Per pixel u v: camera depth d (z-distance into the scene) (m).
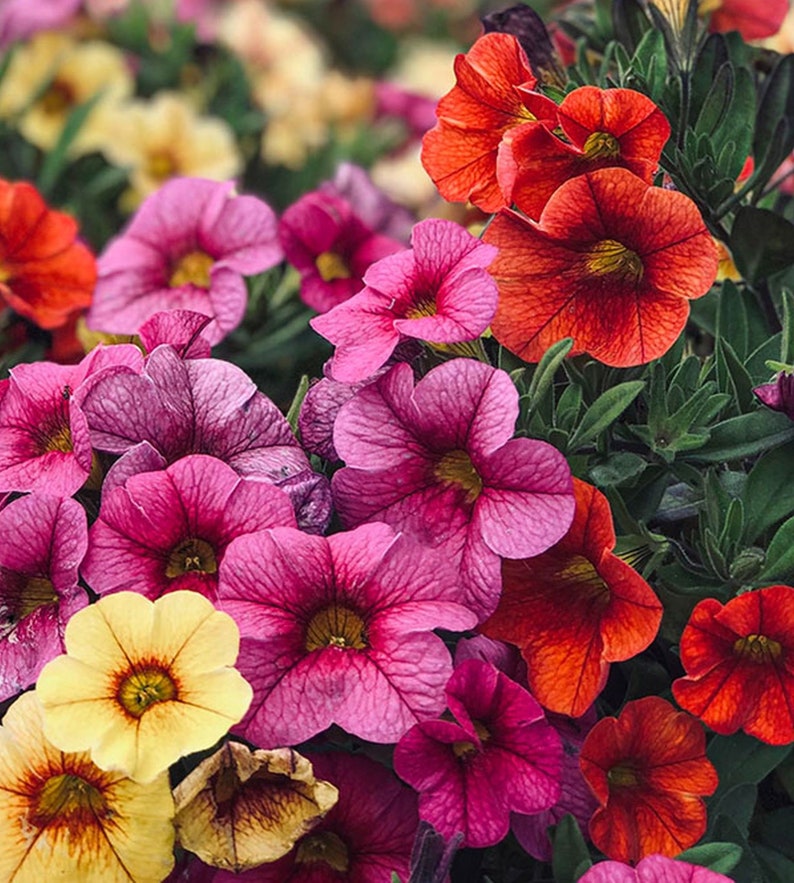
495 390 0.21
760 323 0.28
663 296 0.22
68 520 0.21
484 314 0.21
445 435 0.21
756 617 0.20
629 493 0.23
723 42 0.28
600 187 0.21
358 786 0.21
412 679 0.20
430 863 0.19
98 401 0.21
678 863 0.19
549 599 0.21
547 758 0.20
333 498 0.22
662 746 0.21
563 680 0.21
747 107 0.28
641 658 0.23
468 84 0.23
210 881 0.21
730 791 0.22
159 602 0.19
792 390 0.22
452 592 0.20
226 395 0.22
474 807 0.20
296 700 0.20
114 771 0.19
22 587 0.21
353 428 0.21
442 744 0.20
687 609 0.22
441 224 0.22
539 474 0.20
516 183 0.22
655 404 0.22
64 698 0.19
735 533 0.22
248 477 0.22
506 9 0.27
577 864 0.20
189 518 0.21
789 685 0.20
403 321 0.21
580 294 0.22
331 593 0.21
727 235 0.27
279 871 0.21
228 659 0.19
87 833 0.19
